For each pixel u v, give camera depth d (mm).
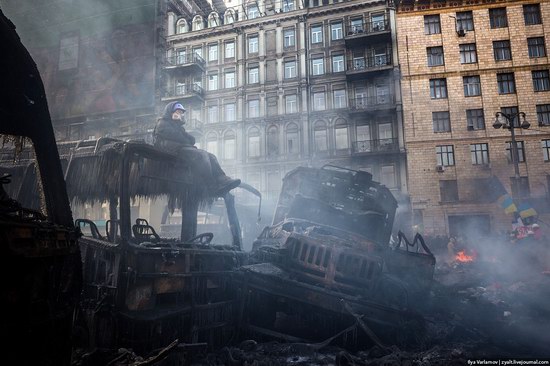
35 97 3076
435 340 5648
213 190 6656
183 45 35312
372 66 29984
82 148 5652
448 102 28969
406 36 30203
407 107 29266
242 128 32594
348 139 30359
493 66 28781
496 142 27672
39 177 3328
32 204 5820
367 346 5430
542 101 27719
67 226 3330
